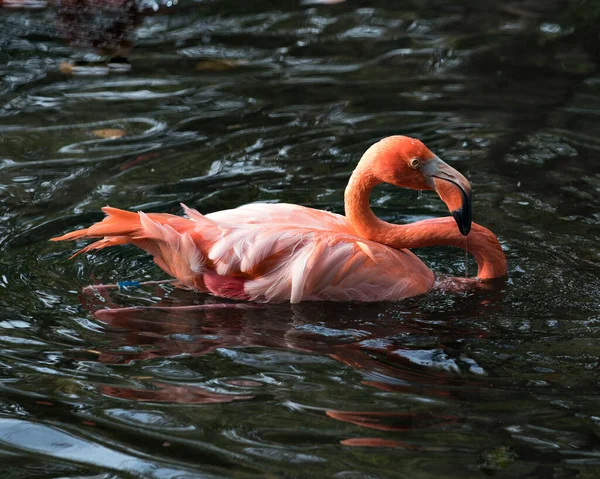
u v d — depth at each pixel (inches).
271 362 284.0
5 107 478.0
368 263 325.1
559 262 349.7
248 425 248.7
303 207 344.5
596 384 268.5
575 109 477.1
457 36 570.9
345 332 305.1
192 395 264.2
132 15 607.2
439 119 470.0
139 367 279.6
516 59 536.1
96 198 391.9
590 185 406.3
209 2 631.2
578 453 235.5
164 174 414.9
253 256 315.3
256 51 554.9
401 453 235.8
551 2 617.6
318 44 563.5
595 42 553.0
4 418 251.6
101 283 336.2
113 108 480.7
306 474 227.1
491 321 311.1
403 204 399.9
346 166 425.1
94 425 249.1
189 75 521.7
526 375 274.7
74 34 575.5
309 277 319.9
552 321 309.4
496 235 369.1
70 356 285.0
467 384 270.4
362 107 484.4
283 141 449.1
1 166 418.0
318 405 258.8
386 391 266.4
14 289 324.8
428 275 340.2
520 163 426.3
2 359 281.0
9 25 585.6
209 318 314.3
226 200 393.1
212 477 226.2
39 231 365.4
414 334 303.0
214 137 451.5
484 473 226.8
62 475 228.7
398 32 579.8
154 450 238.1
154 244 329.1
